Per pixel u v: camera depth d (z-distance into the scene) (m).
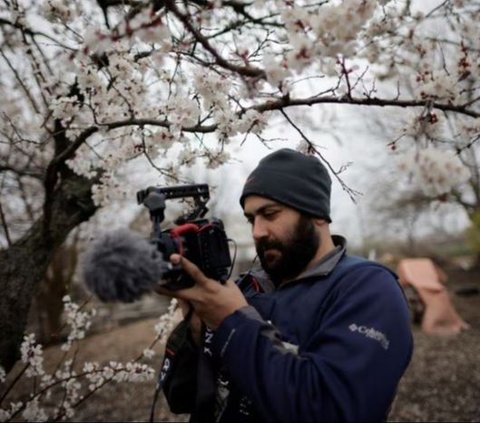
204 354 1.34
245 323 1.13
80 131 2.15
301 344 1.24
